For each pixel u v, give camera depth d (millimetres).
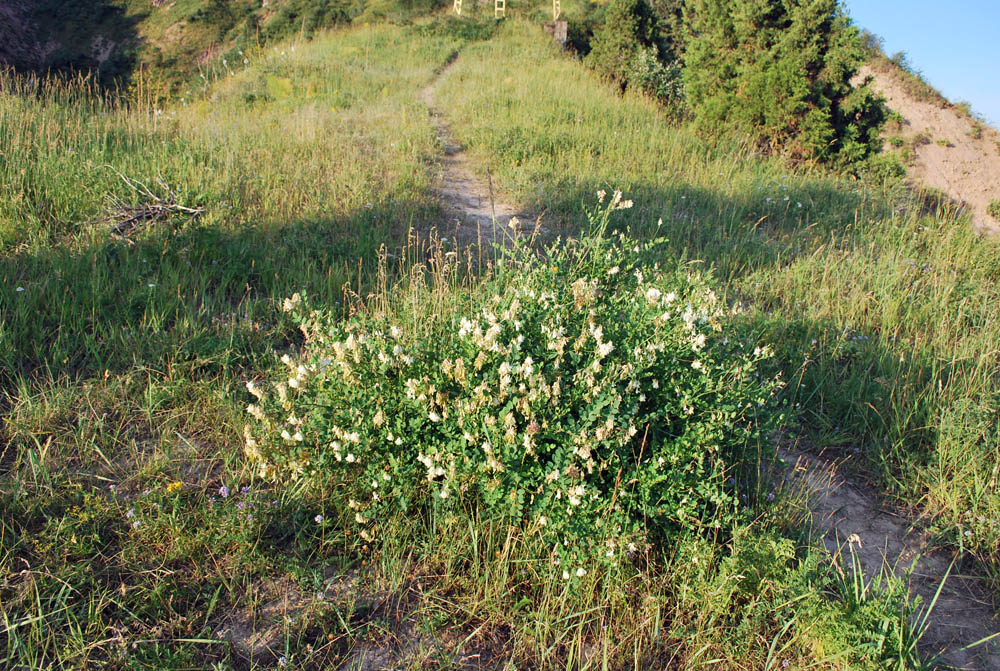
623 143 10992
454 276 5121
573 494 2627
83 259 4836
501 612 2625
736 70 12109
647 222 7488
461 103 14461
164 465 3154
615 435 2756
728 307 5297
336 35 26188
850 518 3432
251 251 5520
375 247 5961
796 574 2609
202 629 2451
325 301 4898
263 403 3189
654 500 2834
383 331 3646
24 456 3113
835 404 4312
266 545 2803
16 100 8016
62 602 2424
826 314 5402
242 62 20812
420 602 2652
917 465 3734
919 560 3174
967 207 11250
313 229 6207
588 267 4023
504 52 22203
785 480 3461
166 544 2746
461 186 9023
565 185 8688
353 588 2686
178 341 4125
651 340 3289
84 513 2770
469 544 2836
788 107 11117
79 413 3428
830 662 2482
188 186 6375
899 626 2467
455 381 2947
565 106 13930
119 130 7934
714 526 2861
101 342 3979
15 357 3777
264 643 2424
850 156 11133
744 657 2506
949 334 5133
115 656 2283
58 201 5840
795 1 11711
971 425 3811
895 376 4395
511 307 3293
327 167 7945
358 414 2881
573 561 2686
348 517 2943
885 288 5703
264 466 2904
